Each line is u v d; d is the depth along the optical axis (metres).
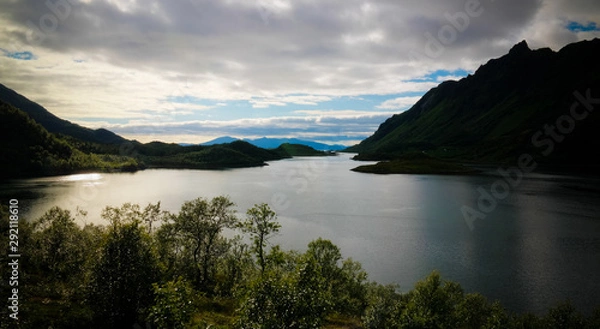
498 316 44.53
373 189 194.62
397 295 52.91
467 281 68.06
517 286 65.50
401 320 39.84
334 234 100.25
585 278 68.56
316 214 127.50
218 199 57.16
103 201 147.75
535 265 75.50
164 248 51.47
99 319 27.73
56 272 44.12
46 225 66.38
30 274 42.25
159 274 30.12
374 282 59.12
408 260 79.75
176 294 22.44
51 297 33.41
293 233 101.25
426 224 111.75
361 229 105.69
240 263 53.66
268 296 19.14
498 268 74.19
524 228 104.56
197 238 55.03
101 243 29.19
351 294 54.28
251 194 173.38
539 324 44.12
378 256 82.25
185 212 56.41
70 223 56.72
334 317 49.00
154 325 26.28
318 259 54.94
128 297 28.00
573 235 96.75
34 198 153.62
